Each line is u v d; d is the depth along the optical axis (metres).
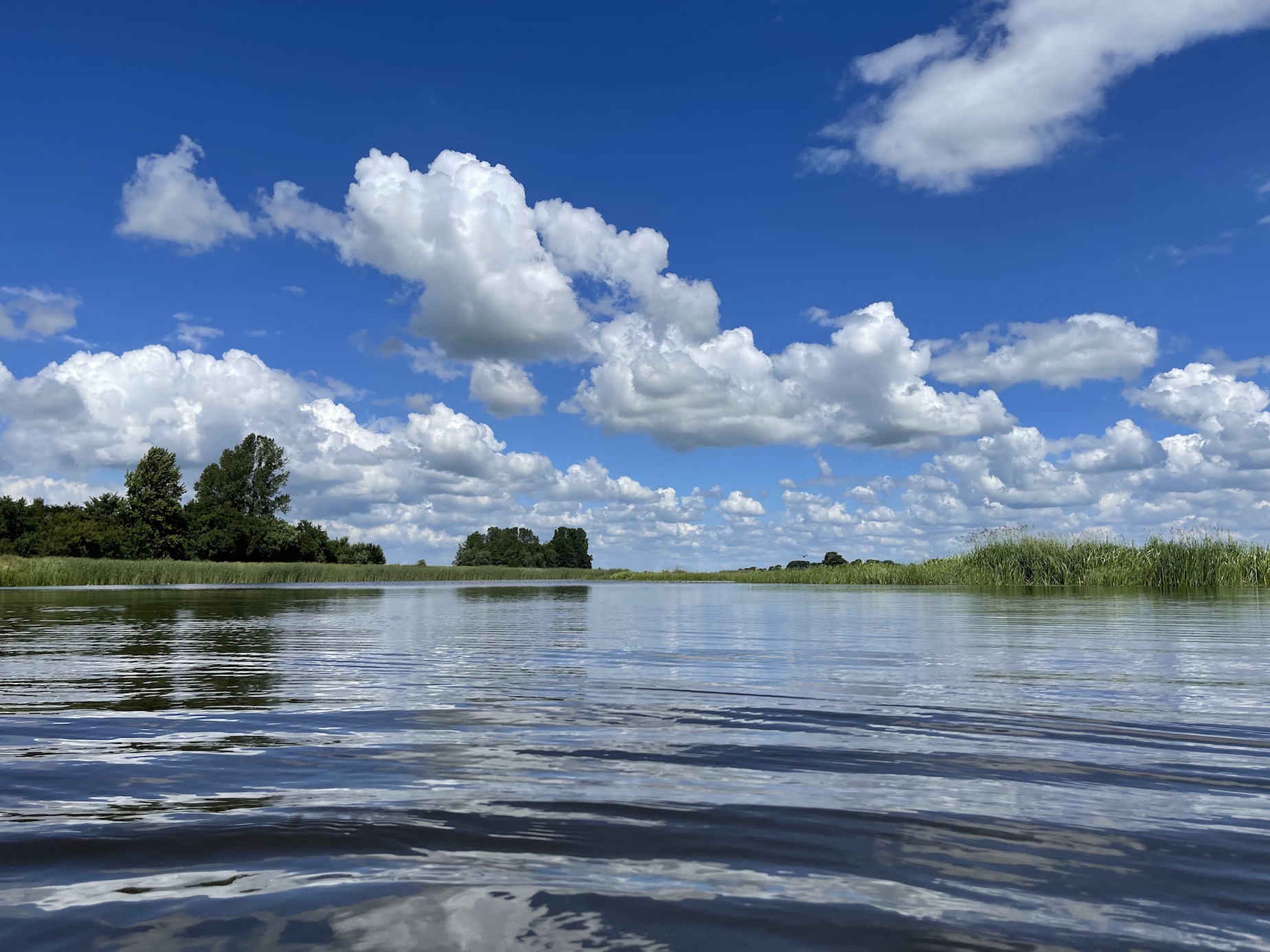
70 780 2.54
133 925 1.45
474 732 3.27
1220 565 19.58
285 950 1.34
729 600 18.30
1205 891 1.60
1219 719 3.42
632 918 1.48
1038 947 1.34
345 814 2.16
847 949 1.34
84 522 57.78
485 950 1.34
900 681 4.60
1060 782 2.45
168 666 5.59
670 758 2.80
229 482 80.38
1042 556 22.98
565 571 71.25
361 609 13.89
